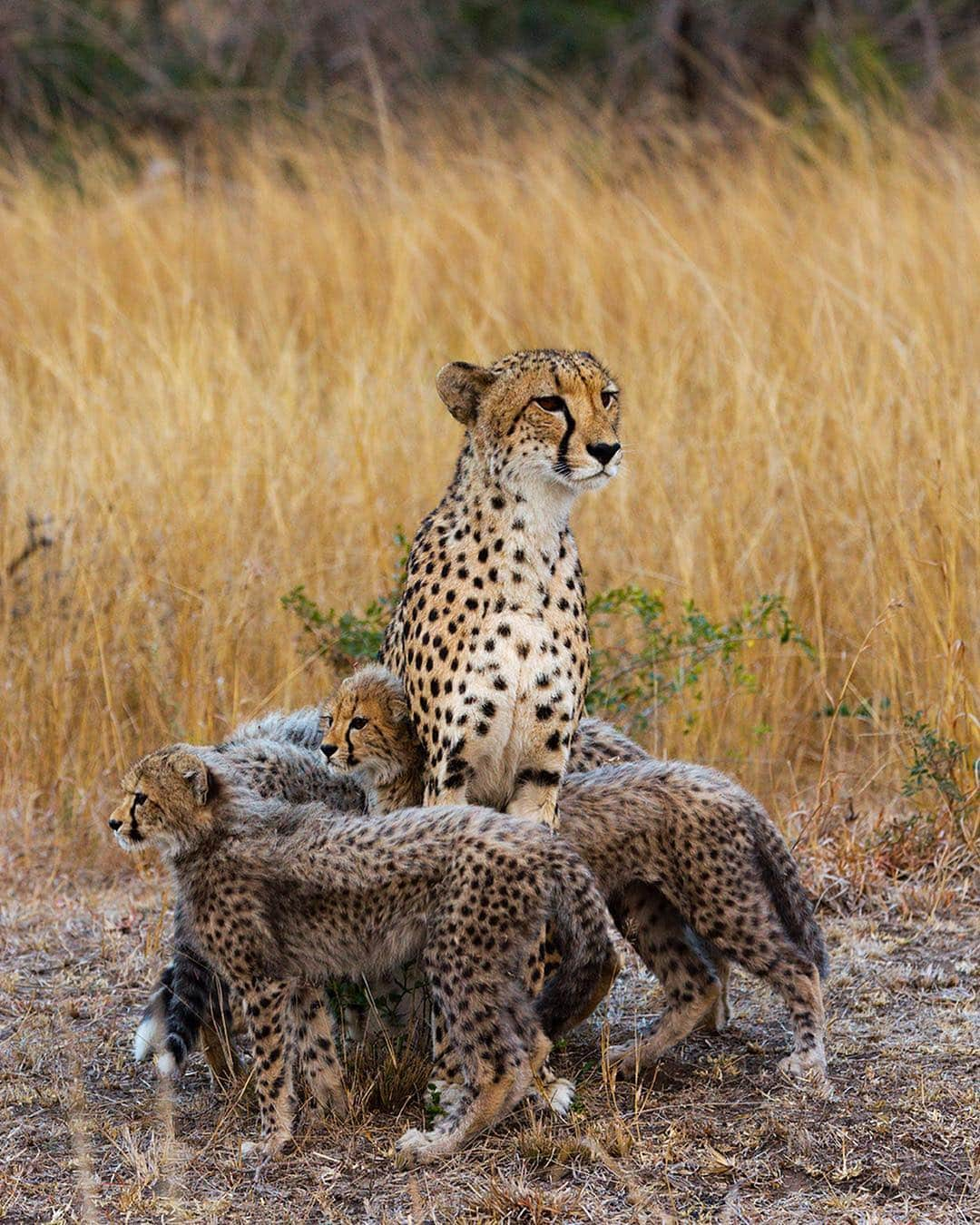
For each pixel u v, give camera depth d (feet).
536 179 61.93
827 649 38.58
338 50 86.84
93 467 42.32
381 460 42.78
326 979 24.22
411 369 48.80
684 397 46.01
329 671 37.17
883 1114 22.88
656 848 24.90
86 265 59.06
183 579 39.32
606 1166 21.75
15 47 83.87
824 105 72.08
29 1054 25.70
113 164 73.26
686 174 62.34
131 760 36.22
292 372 47.39
